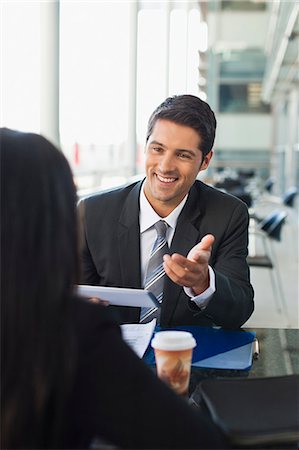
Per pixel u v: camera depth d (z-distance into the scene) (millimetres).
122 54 7781
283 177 13461
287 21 6840
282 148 13602
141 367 647
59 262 630
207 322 1479
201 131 1404
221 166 14922
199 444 631
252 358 1205
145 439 621
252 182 10820
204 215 1517
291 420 769
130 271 1495
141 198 1518
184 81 11266
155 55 9516
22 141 654
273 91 12953
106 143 6344
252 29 12484
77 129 4305
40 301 612
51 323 614
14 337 605
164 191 1438
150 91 8477
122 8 7660
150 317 1457
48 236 629
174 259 1148
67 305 633
